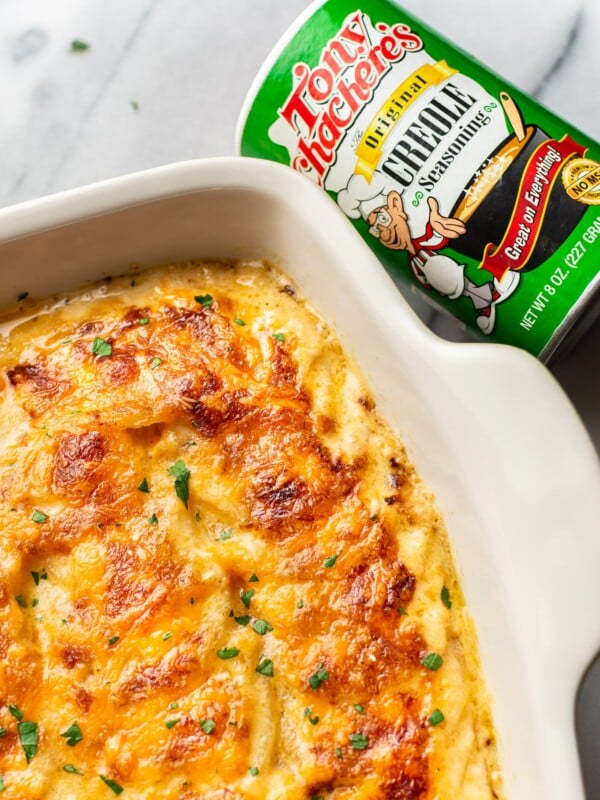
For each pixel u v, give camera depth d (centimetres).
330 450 33
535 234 33
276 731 31
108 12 40
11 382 33
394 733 31
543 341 34
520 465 31
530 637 31
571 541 31
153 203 32
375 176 34
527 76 39
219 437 33
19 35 40
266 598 32
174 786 30
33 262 33
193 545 32
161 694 31
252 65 40
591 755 36
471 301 34
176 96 40
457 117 34
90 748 31
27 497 32
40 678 31
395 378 33
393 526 33
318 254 33
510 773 32
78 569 31
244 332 34
